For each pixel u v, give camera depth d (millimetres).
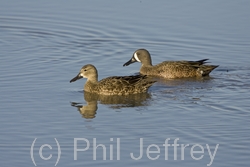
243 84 19500
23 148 14586
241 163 13797
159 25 25156
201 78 20469
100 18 26094
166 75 20891
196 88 19203
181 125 15930
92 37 24234
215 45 23219
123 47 23203
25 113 16859
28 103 17625
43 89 18859
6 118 16453
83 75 19109
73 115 16781
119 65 21578
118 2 27938
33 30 25297
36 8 27672
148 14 26344
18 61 21562
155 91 19016
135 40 23812
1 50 22922
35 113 16875
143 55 21391
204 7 27109
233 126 15805
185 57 22344
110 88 18688
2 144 14781
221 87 19234
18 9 27672
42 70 20625
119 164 13812
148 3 27719
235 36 23891
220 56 22281
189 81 20188
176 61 21203
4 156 14180
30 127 15844
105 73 20766
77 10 27156
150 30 24703
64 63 21453
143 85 18859
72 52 22703
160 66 21109
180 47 23188
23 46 23438
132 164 13828
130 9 27016
